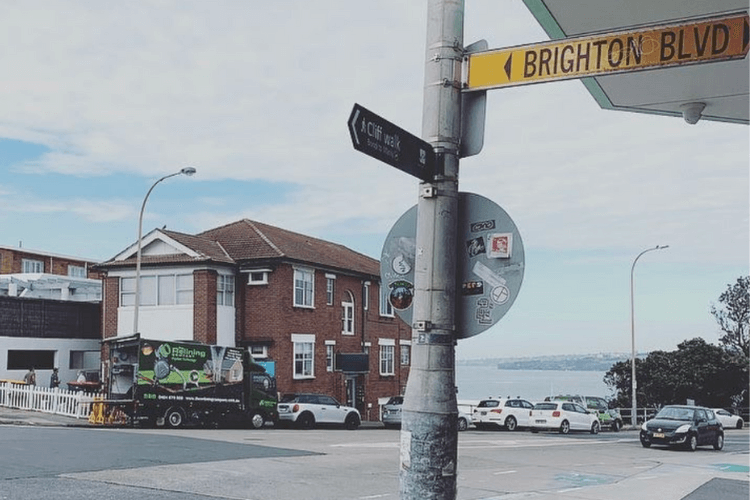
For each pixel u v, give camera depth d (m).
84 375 36.72
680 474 18.77
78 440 18.70
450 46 4.43
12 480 12.13
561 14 7.63
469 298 4.39
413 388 4.21
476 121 4.46
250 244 37.19
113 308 36.12
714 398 57.38
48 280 41.78
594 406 43.31
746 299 65.94
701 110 9.79
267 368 35.03
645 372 58.62
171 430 25.44
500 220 4.37
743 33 3.99
